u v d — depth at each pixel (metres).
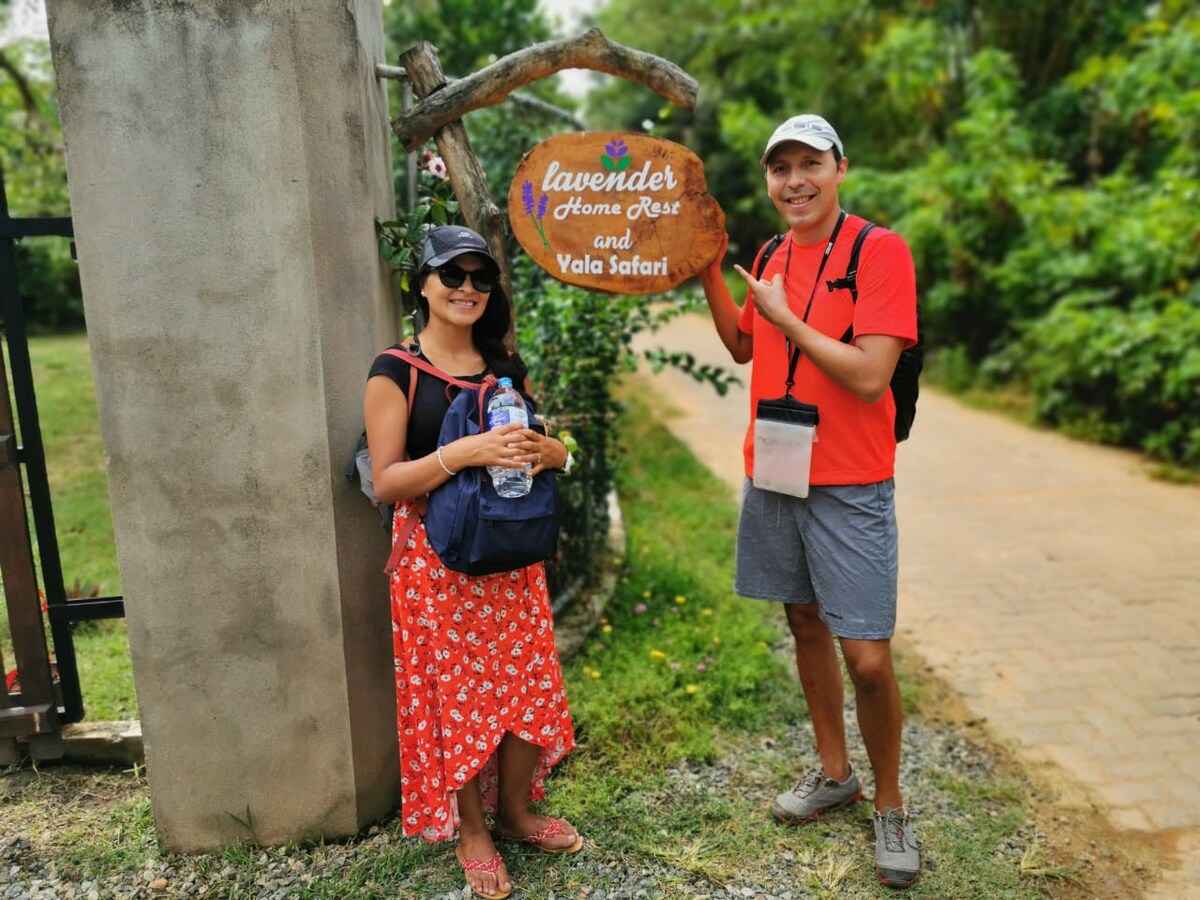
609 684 3.25
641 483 6.13
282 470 2.29
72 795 2.69
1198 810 2.79
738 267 2.18
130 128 2.11
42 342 11.89
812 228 2.25
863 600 2.31
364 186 2.32
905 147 12.62
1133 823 2.73
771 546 2.49
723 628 3.77
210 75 2.09
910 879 2.38
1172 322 6.81
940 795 2.83
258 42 2.08
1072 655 3.79
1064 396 7.73
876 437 2.29
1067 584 4.54
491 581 2.15
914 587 4.56
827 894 2.34
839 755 2.66
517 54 2.48
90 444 6.62
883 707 2.37
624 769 2.83
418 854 2.44
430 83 2.47
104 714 3.09
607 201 2.47
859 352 2.13
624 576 4.25
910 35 11.45
